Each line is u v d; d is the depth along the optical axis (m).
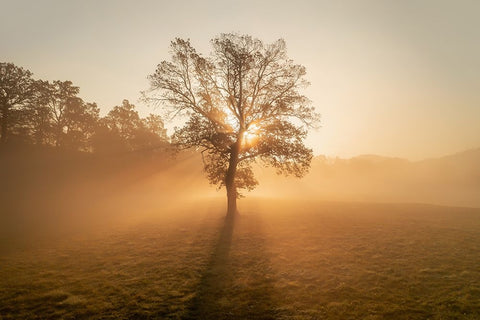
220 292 8.31
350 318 6.58
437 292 7.79
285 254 12.14
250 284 8.91
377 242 13.67
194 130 19.34
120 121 47.75
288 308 7.20
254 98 20.06
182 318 6.77
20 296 8.16
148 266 11.02
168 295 8.16
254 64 19.39
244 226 18.31
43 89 36.12
